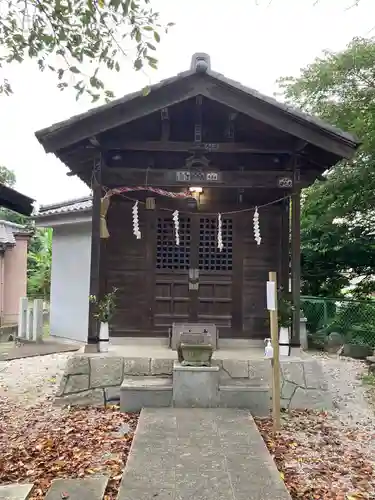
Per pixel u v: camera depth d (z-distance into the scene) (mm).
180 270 7500
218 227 7219
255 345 7359
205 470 3727
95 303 6449
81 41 4023
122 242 7465
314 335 11062
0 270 13391
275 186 6461
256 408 5547
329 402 5941
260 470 3738
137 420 5203
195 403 5484
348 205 10453
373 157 9797
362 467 4145
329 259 11711
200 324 7156
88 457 4270
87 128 5875
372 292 12023
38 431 4977
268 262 7527
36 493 3557
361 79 10297
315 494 3619
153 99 5887
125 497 3301
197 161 6371
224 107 6367
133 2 3732
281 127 5992
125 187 6898
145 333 7375
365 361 9195
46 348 10094
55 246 11633
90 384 5957
